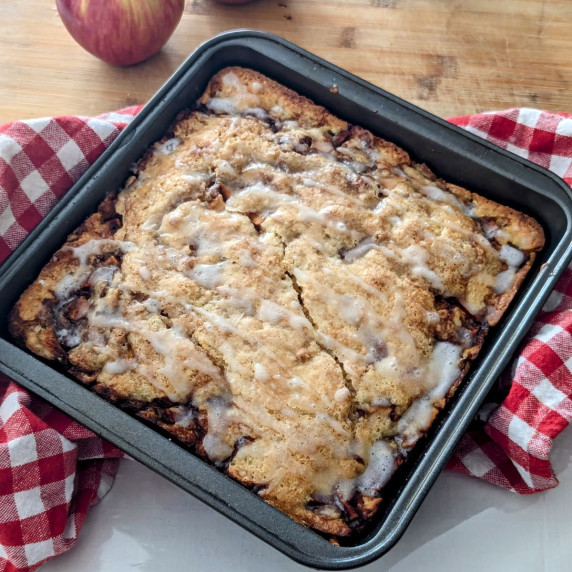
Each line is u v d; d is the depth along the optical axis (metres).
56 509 0.45
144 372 0.44
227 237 0.47
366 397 0.44
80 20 0.53
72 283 0.46
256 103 0.50
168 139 0.50
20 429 0.45
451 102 0.58
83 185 0.47
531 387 0.46
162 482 0.48
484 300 0.47
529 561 0.47
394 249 0.47
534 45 0.59
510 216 0.48
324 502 0.43
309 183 0.48
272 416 0.44
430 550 0.47
